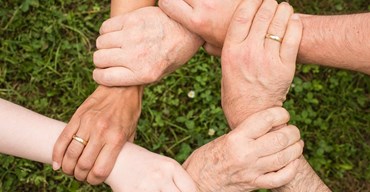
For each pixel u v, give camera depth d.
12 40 1.31
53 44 1.31
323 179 1.24
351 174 1.24
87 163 0.92
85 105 0.97
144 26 0.98
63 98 1.28
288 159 0.91
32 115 0.94
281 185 0.92
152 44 0.98
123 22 0.99
